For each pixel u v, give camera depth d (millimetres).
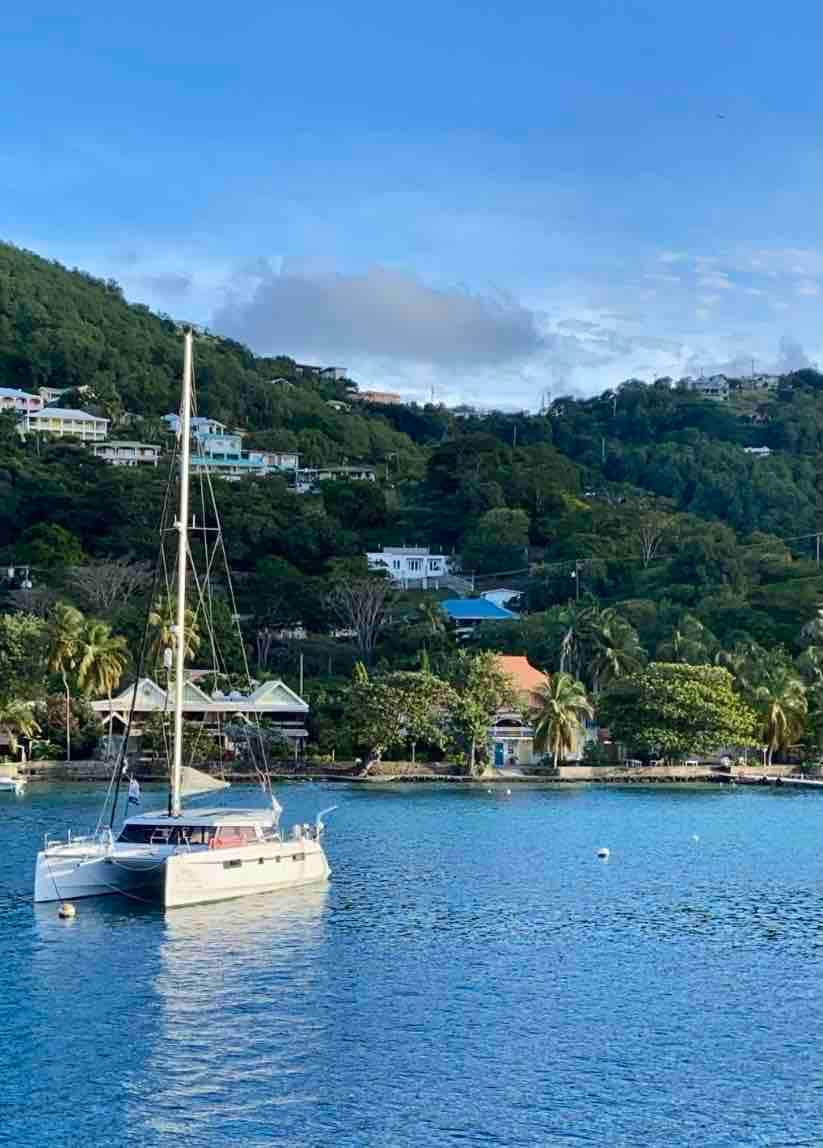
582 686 181875
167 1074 50562
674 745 176500
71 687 170875
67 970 64750
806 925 78312
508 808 141000
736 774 182250
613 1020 58219
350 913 79312
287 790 155500
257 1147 44406
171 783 84688
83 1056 52375
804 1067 52375
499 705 177625
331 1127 45969
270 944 70875
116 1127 45812
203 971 65000
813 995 62500
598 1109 47875
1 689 165250
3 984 62188
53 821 117750
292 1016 57938
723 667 192000
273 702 179750
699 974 66188
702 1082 50625
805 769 188875
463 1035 55719
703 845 113062
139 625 192750
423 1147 44500
